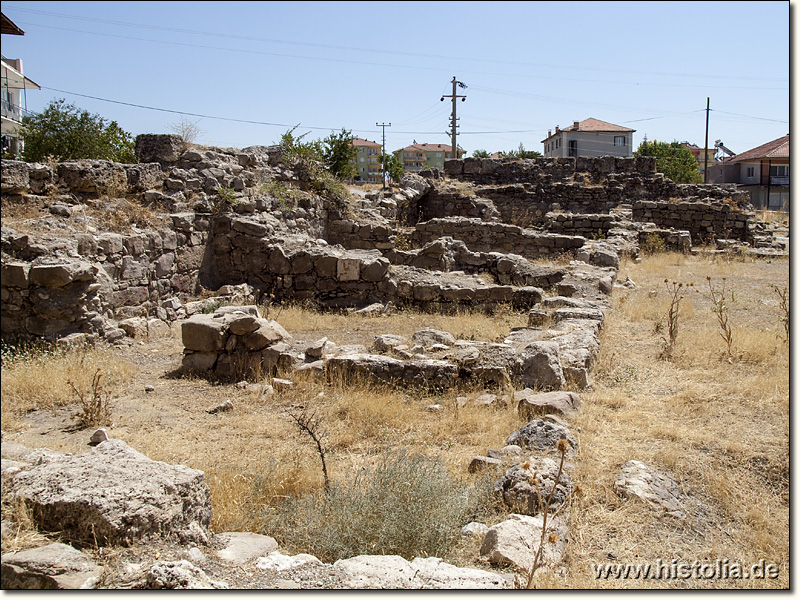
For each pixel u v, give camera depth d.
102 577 3.19
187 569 3.25
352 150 29.83
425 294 12.45
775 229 25.72
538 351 7.39
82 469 3.92
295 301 13.02
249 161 16.47
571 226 22.45
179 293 12.16
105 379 7.51
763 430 5.96
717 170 48.81
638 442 5.76
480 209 26.12
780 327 9.81
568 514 4.43
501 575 3.63
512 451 5.31
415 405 6.93
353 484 4.70
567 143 57.09
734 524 4.60
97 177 11.81
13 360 7.88
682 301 12.00
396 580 3.42
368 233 18.47
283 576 3.44
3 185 10.20
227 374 8.02
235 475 4.96
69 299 8.66
